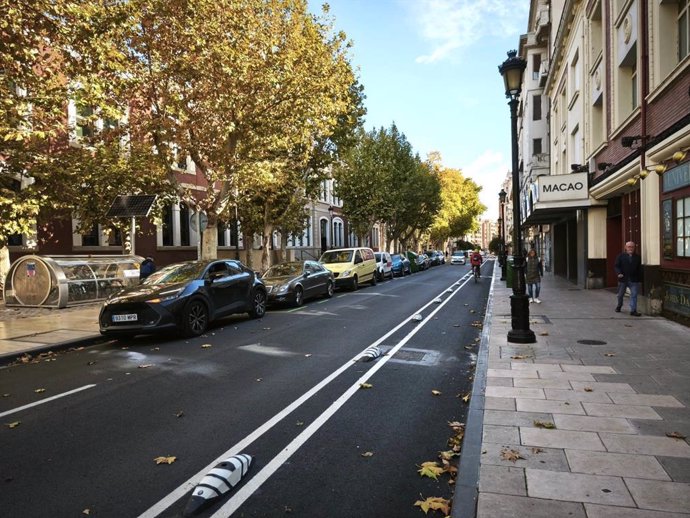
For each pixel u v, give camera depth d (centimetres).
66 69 1065
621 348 748
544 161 3444
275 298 1448
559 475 341
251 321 1209
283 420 499
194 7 1295
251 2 1420
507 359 693
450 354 805
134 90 1404
